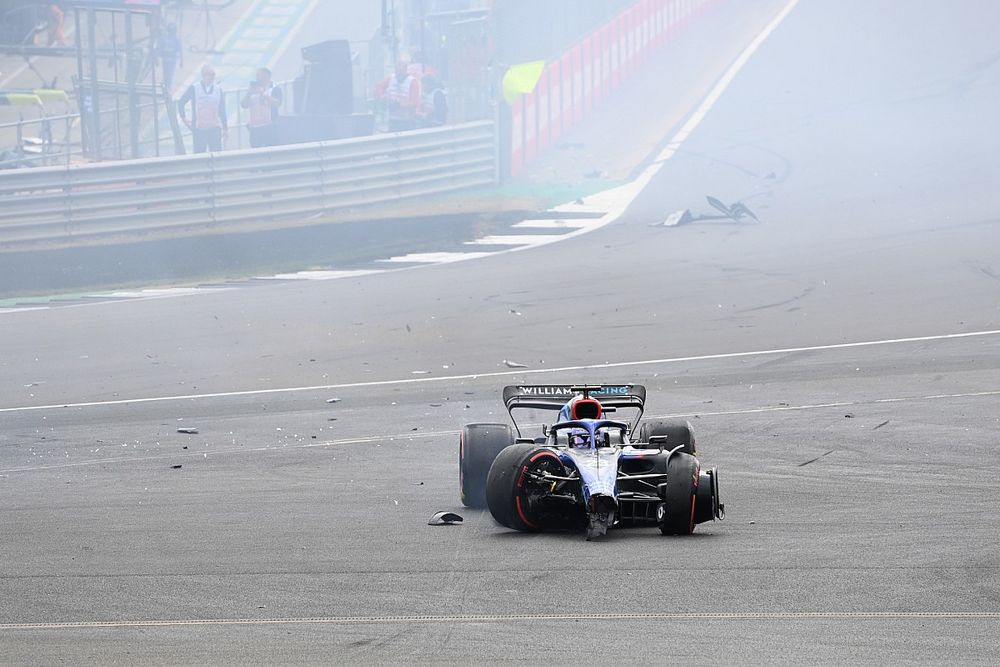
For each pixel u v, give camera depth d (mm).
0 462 47688
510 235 104750
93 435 52219
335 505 38812
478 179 125875
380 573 29781
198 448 49000
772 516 35500
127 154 140375
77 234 103000
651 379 59438
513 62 133125
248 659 23344
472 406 55500
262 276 92688
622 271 88062
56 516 38156
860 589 27234
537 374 61344
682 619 25312
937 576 28156
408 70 133375
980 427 47750
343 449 48094
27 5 175125
